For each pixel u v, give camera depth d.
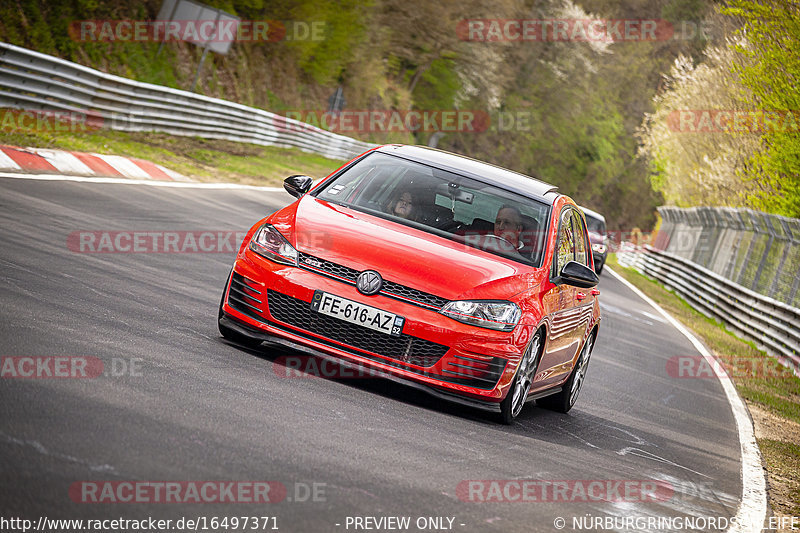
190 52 116.50
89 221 37.16
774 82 97.81
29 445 12.66
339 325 21.34
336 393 20.53
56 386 15.70
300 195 25.44
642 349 49.47
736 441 30.02
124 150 65.81
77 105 67.81
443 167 26.44
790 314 61.12
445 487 15.99
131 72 97.56
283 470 14.36
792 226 70.31
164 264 33.03
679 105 136.62
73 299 23.17
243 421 16.38
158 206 47.44
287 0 136.38
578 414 28.28
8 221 31.94
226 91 125.69
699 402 36.62
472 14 187.00
